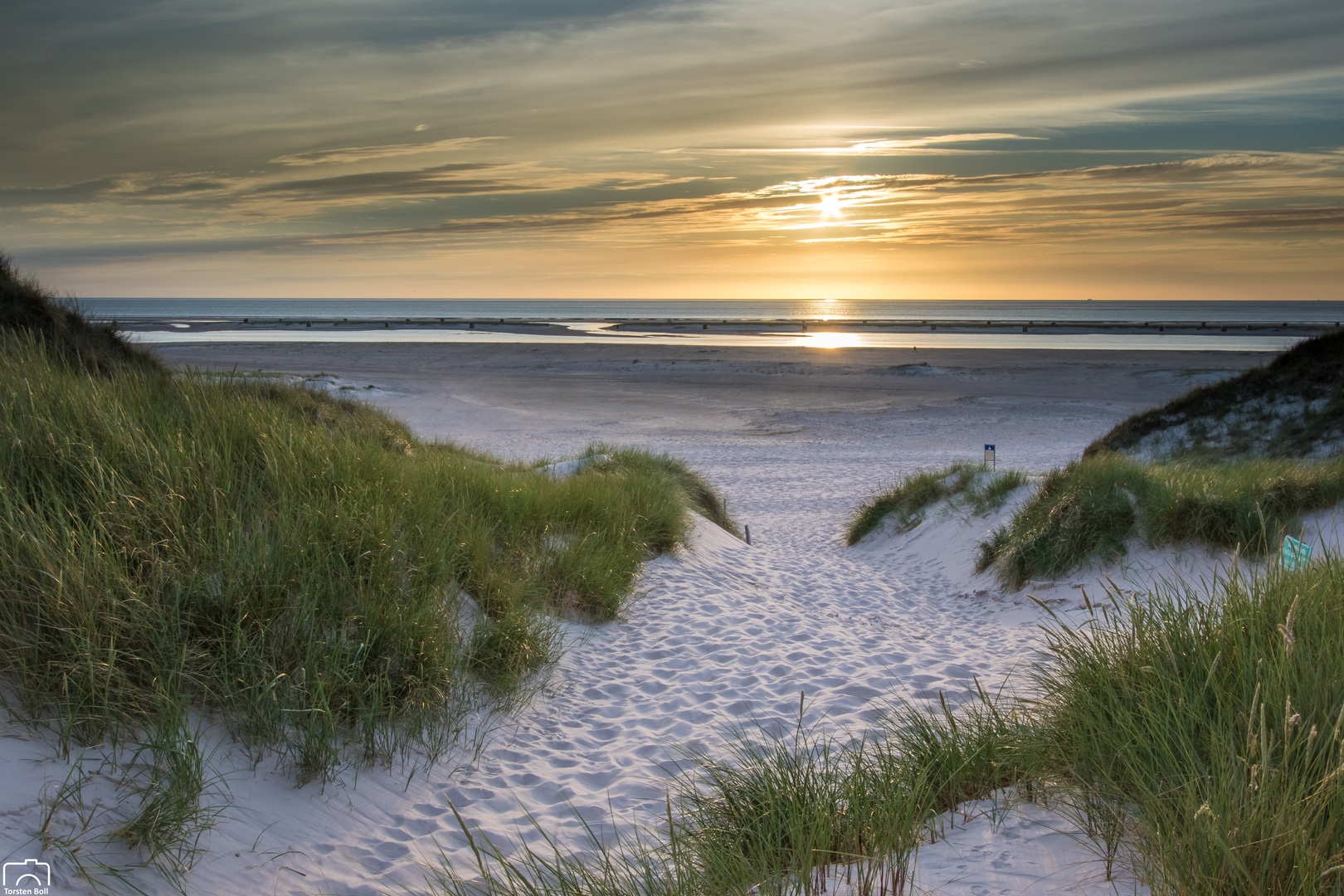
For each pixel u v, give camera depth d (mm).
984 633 7035
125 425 4715
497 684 4555
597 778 3807
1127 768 2521
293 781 3188
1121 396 37062
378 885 2734
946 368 49406
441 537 5504
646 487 10211
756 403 34938
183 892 2441
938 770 3100
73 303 9656
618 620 6555
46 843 2350
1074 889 2164
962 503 11812
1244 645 2861
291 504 4684
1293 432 13789
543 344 71875
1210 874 1941
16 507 3572
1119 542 7723
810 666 5660
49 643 3027
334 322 115688
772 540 13602
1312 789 2084
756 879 2451
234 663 3479
